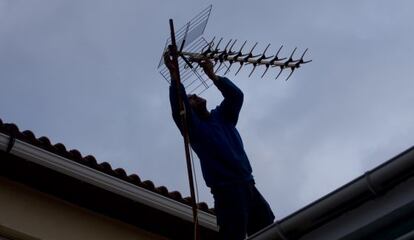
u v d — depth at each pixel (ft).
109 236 37.83
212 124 33.42
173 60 33.04
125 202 37.58
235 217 31.78
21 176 36.55
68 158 36.58
